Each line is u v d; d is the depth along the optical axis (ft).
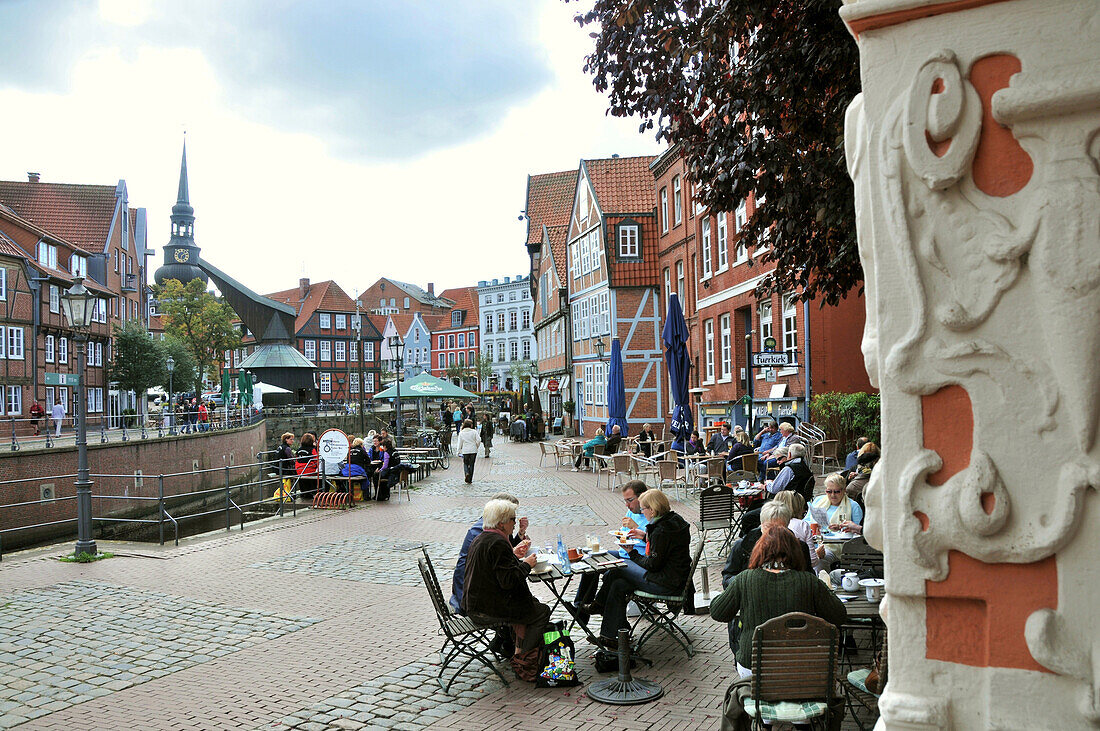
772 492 37.04
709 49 28.71
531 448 134.72
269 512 59.21
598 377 144.15
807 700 14.34
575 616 23.66
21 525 70.03
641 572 22.88
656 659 22.99
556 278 176.04
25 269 143.95
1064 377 6.90
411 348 372.58
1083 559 6.96
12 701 20.66
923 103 7.47
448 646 24.94
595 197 143.13
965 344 7.31
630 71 30.55
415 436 105.81
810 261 31.65
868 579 19.24
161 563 39.75
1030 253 7.07
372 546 43.91
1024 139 7.15
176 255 372.79
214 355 223.71
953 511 7.34
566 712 19.12
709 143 29.99
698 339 106.01
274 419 156.25
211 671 22.89
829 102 27.09
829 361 70.23
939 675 7.58
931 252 7.44
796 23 27.32
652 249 137.49
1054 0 7.09
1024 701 7.20
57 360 154.20
